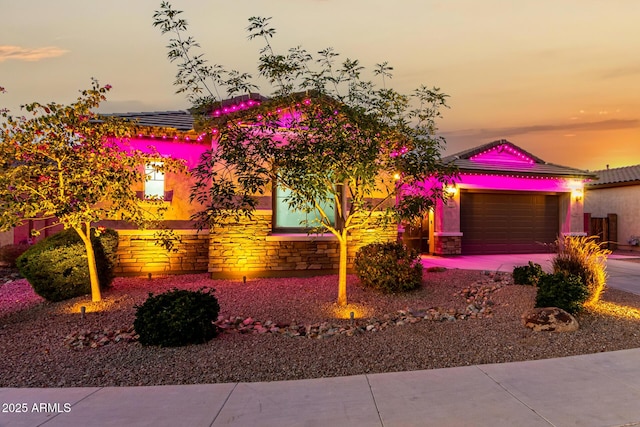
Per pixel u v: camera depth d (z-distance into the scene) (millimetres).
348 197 9805
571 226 15844
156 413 3461
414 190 7312
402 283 7949
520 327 5777
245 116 6367
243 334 5777
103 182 6461
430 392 3840
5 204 6078
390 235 10320
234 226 9453
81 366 4656
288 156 5840
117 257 9273
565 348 5047
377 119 6117
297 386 4027
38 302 7891
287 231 10125
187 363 4684
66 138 6621
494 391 3848
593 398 3686
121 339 5555
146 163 7879
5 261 11812
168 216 10031
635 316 6258
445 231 14281
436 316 6504
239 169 6164
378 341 5387
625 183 17875
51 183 6520
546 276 6570
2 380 4316
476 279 9273
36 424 3271
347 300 7562
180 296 5535
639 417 3332
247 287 8594
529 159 16562
